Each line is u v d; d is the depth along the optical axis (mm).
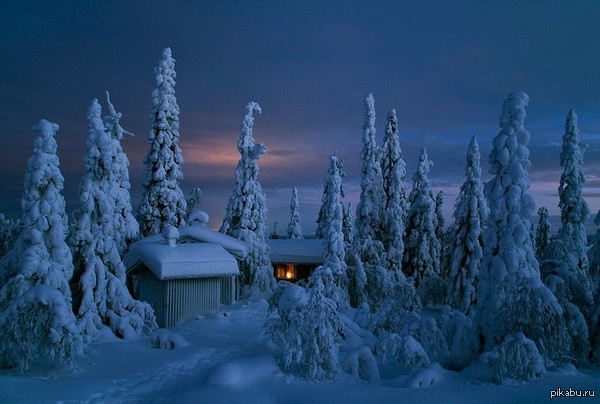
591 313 15844
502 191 14961
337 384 12977
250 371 13227
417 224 36125
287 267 45625
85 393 12086
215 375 12680
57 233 16359
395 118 42438
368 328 20031
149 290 25281
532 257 14570
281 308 15188
